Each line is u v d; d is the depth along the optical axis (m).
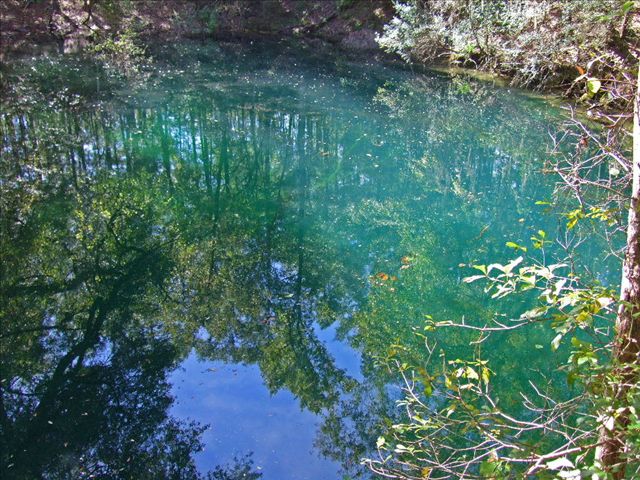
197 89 14.20
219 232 8.39
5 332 5.89
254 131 11.98
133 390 5.16
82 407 4.92
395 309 6.54
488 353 5.54
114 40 17.39
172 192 9.46
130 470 4.30
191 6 19.75
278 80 15.43
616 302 2.19
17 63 14.68
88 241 7.75
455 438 4.33
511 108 13.20
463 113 13.15
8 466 4.33
